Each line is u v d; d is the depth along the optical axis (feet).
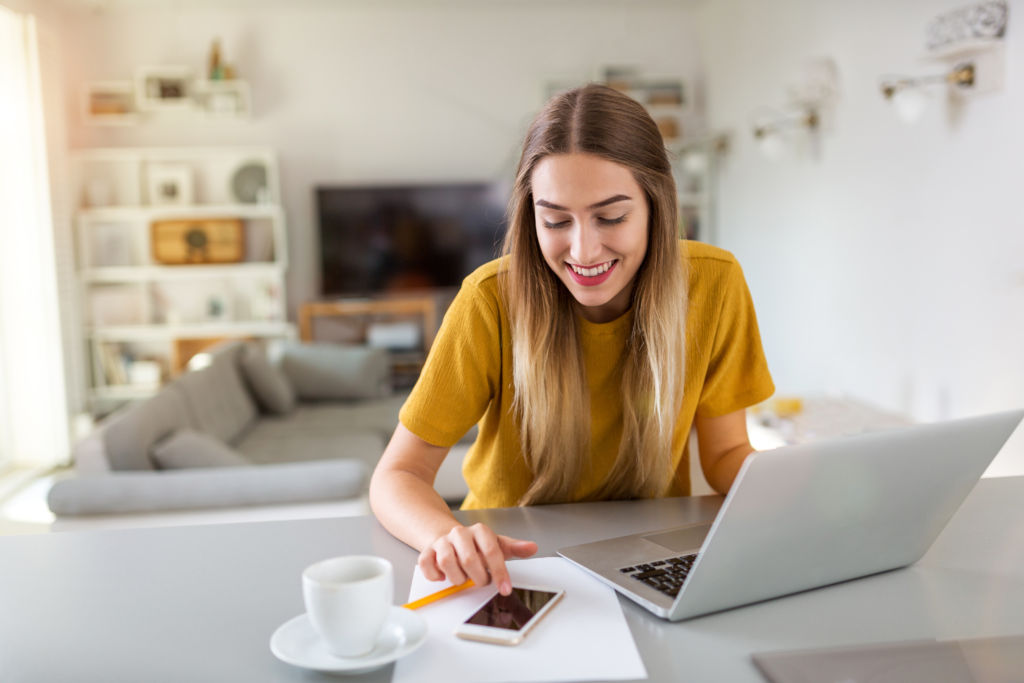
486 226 19.53
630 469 3.63
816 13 12.62
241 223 18.78
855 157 11.48
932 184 9.54
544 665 2.10
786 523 2.25
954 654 2.13
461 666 2.11
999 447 2.60
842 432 8.65
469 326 3.50
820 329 12.90
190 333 18.63
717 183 18.03
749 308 3.79
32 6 15.99
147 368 18.40
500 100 19.57
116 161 18.66
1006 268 8.25
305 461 10.55
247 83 19.13
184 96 18.70
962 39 8.47
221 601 2.58
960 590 2.54
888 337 10.76
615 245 3.02
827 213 12.49
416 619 2.29
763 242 15.34
